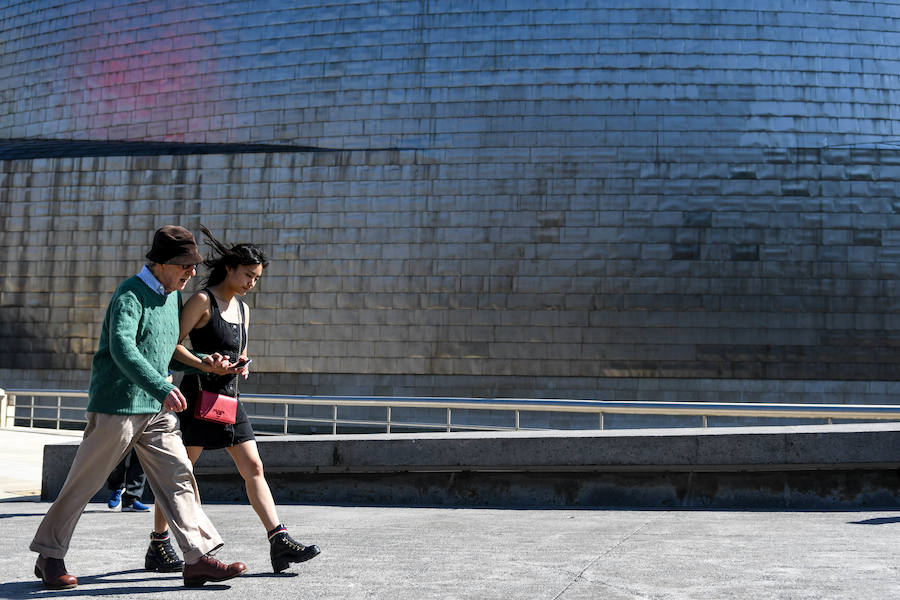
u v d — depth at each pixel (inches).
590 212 856.9
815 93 864.3
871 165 852.0
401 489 318.3
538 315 852.0
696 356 833.5
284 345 888.9
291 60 937.5
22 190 967.6
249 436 171.8
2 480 402.3
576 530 229.9
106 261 940.0
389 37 916.0
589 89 874.1
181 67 975.0
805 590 140.5
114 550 199.6
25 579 158.4
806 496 288.4
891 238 842.2
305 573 161.9
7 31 1068.5
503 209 868.0
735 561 172.2
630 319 842.2
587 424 830.5
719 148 855.7
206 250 911.0
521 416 839.1
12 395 765.3
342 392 872.3
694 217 848.3
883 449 281.9
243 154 921.5
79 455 151.9
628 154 860.6
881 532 219.0
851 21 877.8
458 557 180.5
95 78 1010.1
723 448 290.4
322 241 893.8
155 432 156.5
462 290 864.3
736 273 840.9
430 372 859.4
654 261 845.8
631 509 290.5
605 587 144.6
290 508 301.9
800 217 845.2
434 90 897.5
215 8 973.8
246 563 177.5
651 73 871.1
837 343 831.1
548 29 889.5
